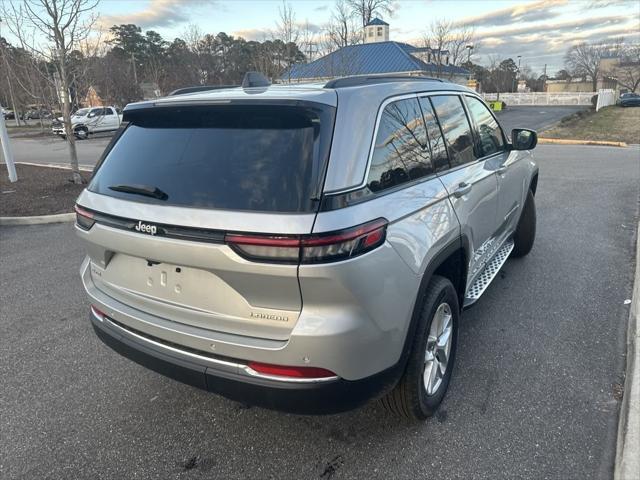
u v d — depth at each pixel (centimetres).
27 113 4847
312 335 211
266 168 221
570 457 258
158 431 295
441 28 4106
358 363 223
